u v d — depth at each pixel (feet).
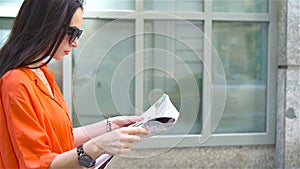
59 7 5.76
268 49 14.37
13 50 5.86
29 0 5.88
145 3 13.60
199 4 13.93
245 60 14.44
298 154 13.65
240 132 14.40
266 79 14.57
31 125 5.47
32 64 5.88
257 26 14.42
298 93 13.60
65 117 6.15
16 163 5.62
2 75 5.78
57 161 5.36
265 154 14.29
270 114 14.37
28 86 5.62
